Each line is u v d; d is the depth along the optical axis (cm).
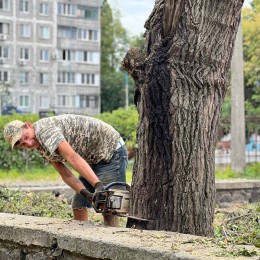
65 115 793
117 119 2978
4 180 2175
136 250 590
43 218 772
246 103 3938
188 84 730
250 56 3916
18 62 8431
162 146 734
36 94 8625
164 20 736
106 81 10075
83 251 636
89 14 9244
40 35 8625
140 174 748
